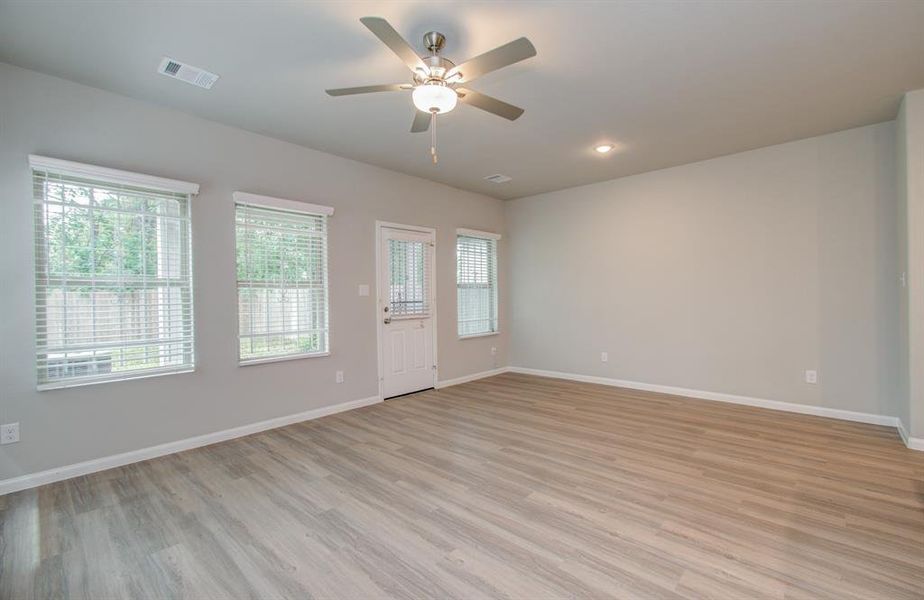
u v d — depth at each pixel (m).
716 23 2.32
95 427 2.92
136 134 3.12
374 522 2.23
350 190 4.49
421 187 5.27
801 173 4.09
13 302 2.64
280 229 3.94
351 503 2.44
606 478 2.72
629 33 2.40
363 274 4.62
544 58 2.64
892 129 3.65
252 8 2.15
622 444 3.33
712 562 1.87
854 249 3.85
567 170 4.96
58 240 2.80
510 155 4.41
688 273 4.80
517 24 2.31
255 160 3.76
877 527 2.12
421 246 5.28
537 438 3.49
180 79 2.85
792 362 4.17
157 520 2.27
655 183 5.02
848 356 3.89
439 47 2.40
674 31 2.38
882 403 3.74
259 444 3.42
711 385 4.67
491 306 6.37
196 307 3.39
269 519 2.27
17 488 2.63
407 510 2.35
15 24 2.25
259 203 3.73
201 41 2.43
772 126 3.74
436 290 5.46
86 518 2.30
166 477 2.81
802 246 4.10
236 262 3.64
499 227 6.45
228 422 3.56
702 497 2.46
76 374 2.86
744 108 3.38
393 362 4.92
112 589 1.75
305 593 1.71
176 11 2.17
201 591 1.73
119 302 3.03
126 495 2.56
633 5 2.16
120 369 3.04
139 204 3.14
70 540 2.09
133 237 3.10
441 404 4.62
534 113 3.41
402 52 2.11
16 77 2.67
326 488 2.62
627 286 5.29
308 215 4.15
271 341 3.87
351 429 3.79
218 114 3.38
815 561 1.87
